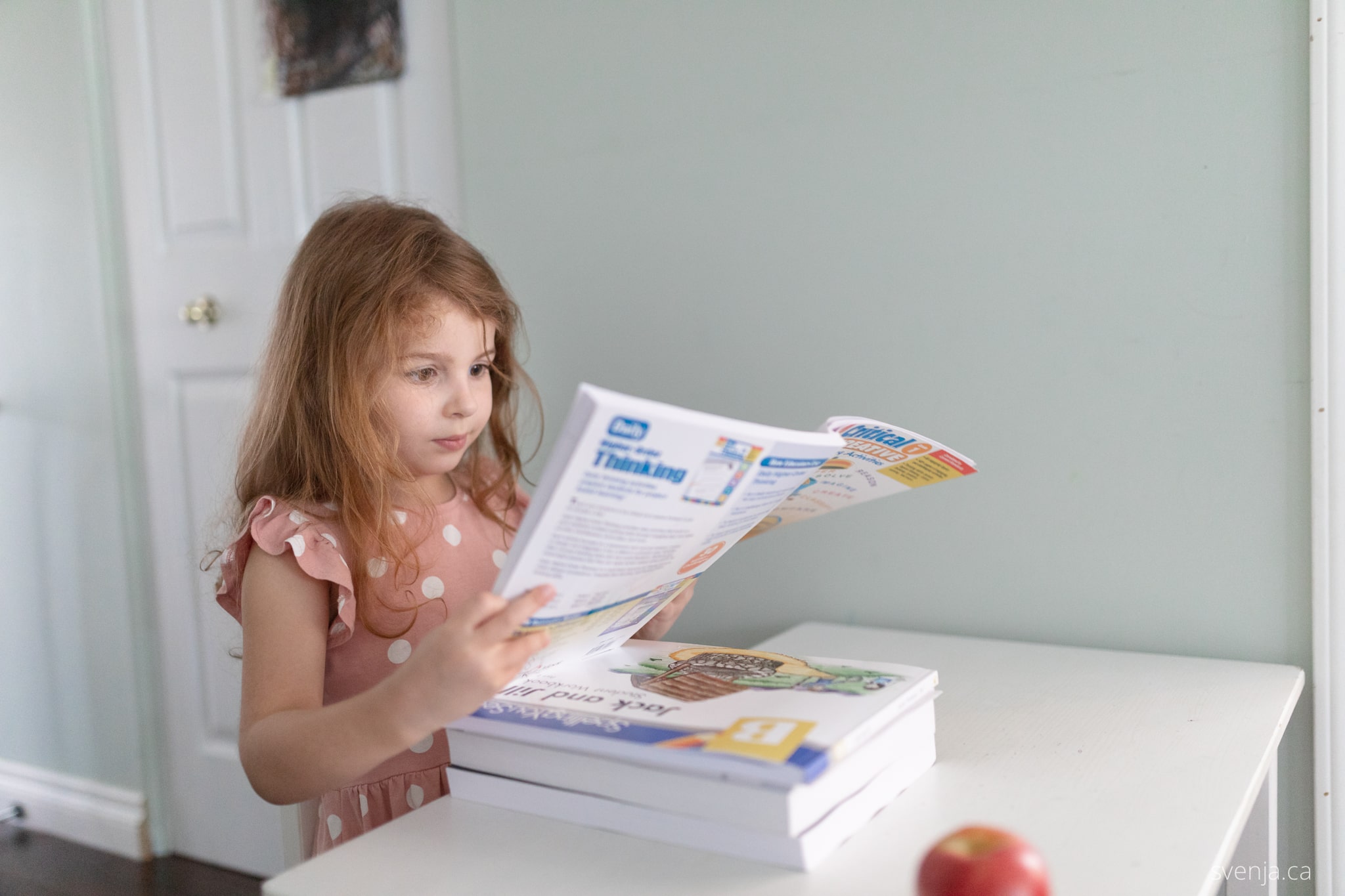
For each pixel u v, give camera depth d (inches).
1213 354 36.3
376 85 55.5
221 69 61.4
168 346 66.0
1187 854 20.1
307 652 28.3
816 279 43.6
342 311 31.4
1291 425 35.2
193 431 65.7
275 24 58.5
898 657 37.6
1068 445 39.1
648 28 46.2
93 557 69.4
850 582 44.3
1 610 74.9
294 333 32.9
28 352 70.8
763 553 46.2
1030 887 17.1
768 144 44.0
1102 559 38.9
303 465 32.7
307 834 34.0
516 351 51.1
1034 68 38.4
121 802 69.7
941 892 17.5
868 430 25.9
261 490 33.4
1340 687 34.8
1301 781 36.0
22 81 68.5
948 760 25.9
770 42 43.5
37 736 74.3
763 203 44.4
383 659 31.9
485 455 39.9
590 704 23.0
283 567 29.3
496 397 38.7
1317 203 33.7
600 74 47.7
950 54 39.9
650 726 21.5
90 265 66.9
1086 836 21.0
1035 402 39.6
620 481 19.5
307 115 58.4
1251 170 35.1
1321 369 34.2
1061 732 28.0
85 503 69.4
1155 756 25.8
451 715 21.3
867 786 22.0
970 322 40.5
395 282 31.0
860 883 19.2
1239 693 31.6
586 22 47.8
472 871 20.4
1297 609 35.7
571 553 20.6
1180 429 37.1
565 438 18.3
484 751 23.7
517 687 24.4
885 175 41.6
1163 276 36.9
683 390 47.3
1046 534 39.9
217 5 61.0
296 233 59.8
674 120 46.1
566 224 49.4
